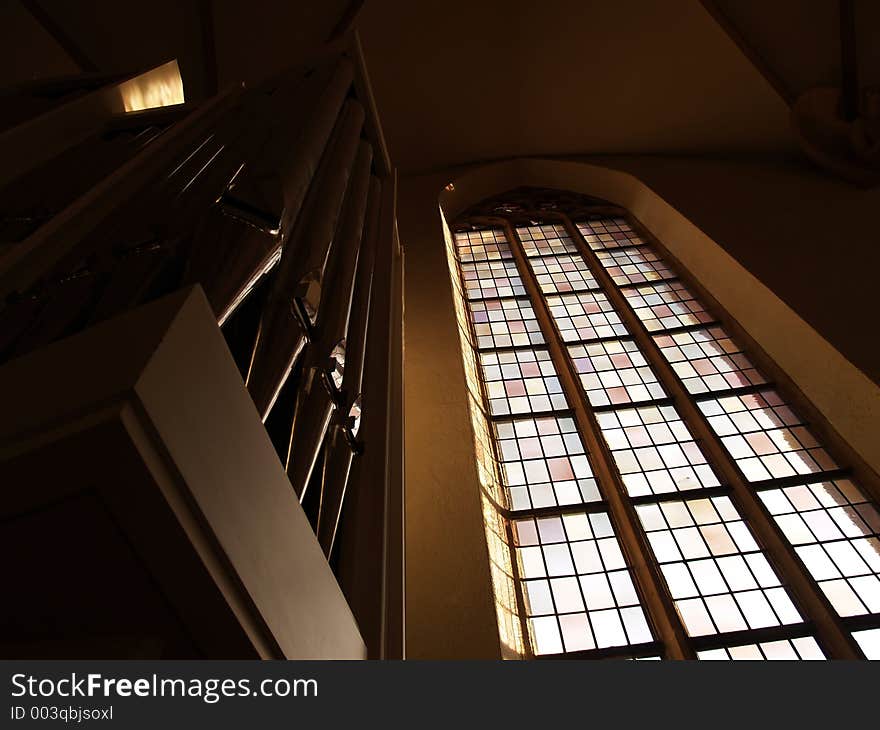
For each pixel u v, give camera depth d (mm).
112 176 1968
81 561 737
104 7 7059
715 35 7602
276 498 916
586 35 7996
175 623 793
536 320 6215
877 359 4492
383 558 1858
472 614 3029
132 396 651
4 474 670
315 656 964
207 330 812
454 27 7941
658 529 3809
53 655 774
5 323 1427
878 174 6594
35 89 3479
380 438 2326
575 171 8750
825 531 3732
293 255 1901
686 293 6398
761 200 6855
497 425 4824
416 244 6879
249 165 2193
